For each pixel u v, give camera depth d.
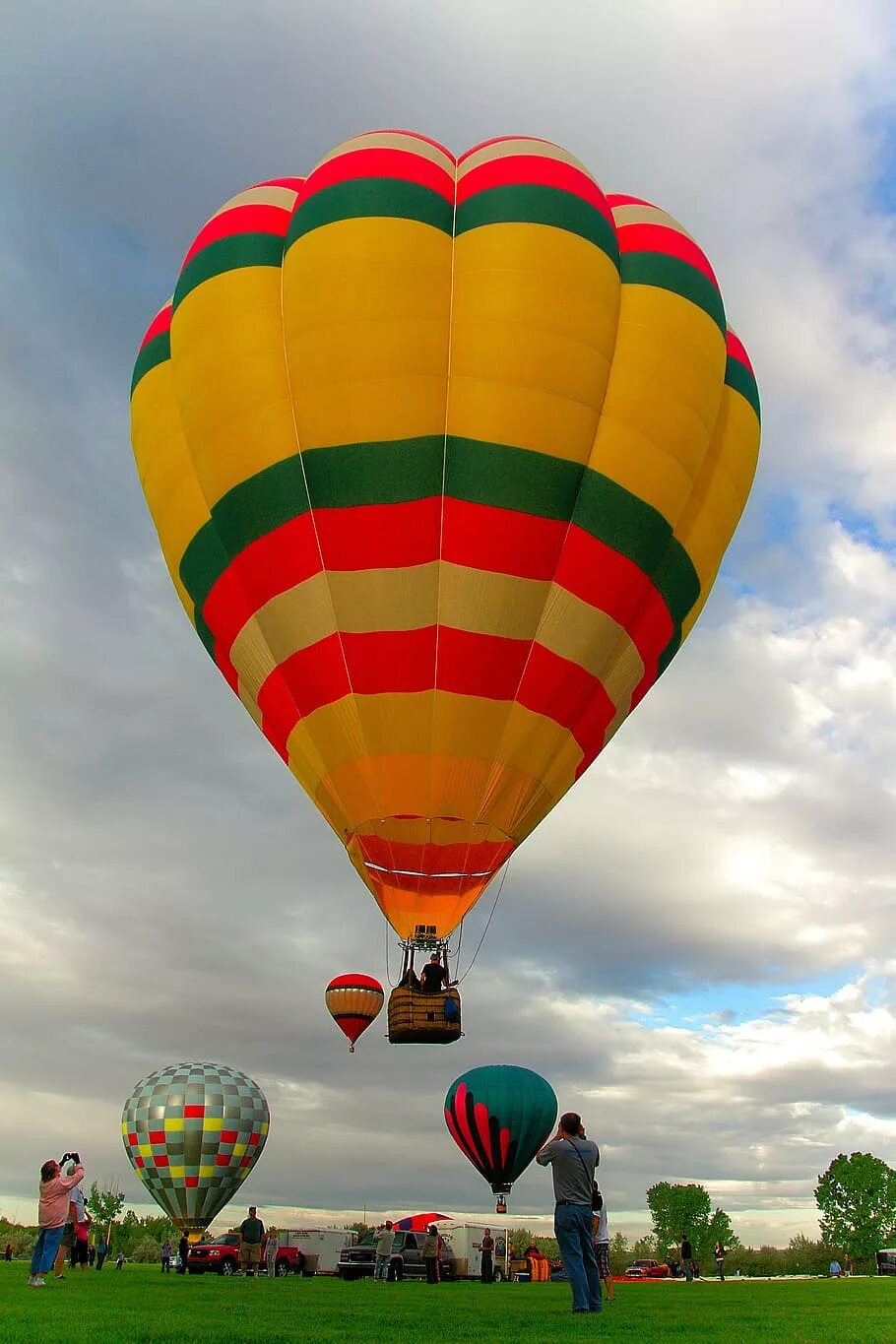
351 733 16.33
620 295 17.16
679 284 17.53
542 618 16.34
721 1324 7.01
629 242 17.84
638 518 16.62
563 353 16.12
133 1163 41.91
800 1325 6.91
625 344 16.84
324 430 16.09
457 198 17.20
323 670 16.38
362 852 16.62
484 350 16.00
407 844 16.42
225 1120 41.22
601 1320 7.41
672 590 17.70
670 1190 95.88
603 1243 12.66
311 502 16.25
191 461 17.61
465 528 15.96
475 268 16.34
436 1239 21.36
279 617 16.58
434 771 16.27
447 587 16.05
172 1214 41.16
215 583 17.48
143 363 18.88
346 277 16.14
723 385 18.30
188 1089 41.50
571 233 16.69
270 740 17.91
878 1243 80.00
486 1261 26.12
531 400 15.99
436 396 16.03
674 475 16.94
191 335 17.22
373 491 15.92
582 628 16.50
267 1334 5.85
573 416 16.17
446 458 16.05
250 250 17.31
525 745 16.55
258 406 16.45
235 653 17.58
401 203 16.62
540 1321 7.31
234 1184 41.75
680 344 17.08
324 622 16.31
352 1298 11.83
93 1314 7.02
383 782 16.30
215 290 17.16
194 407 17.08
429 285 16.23
